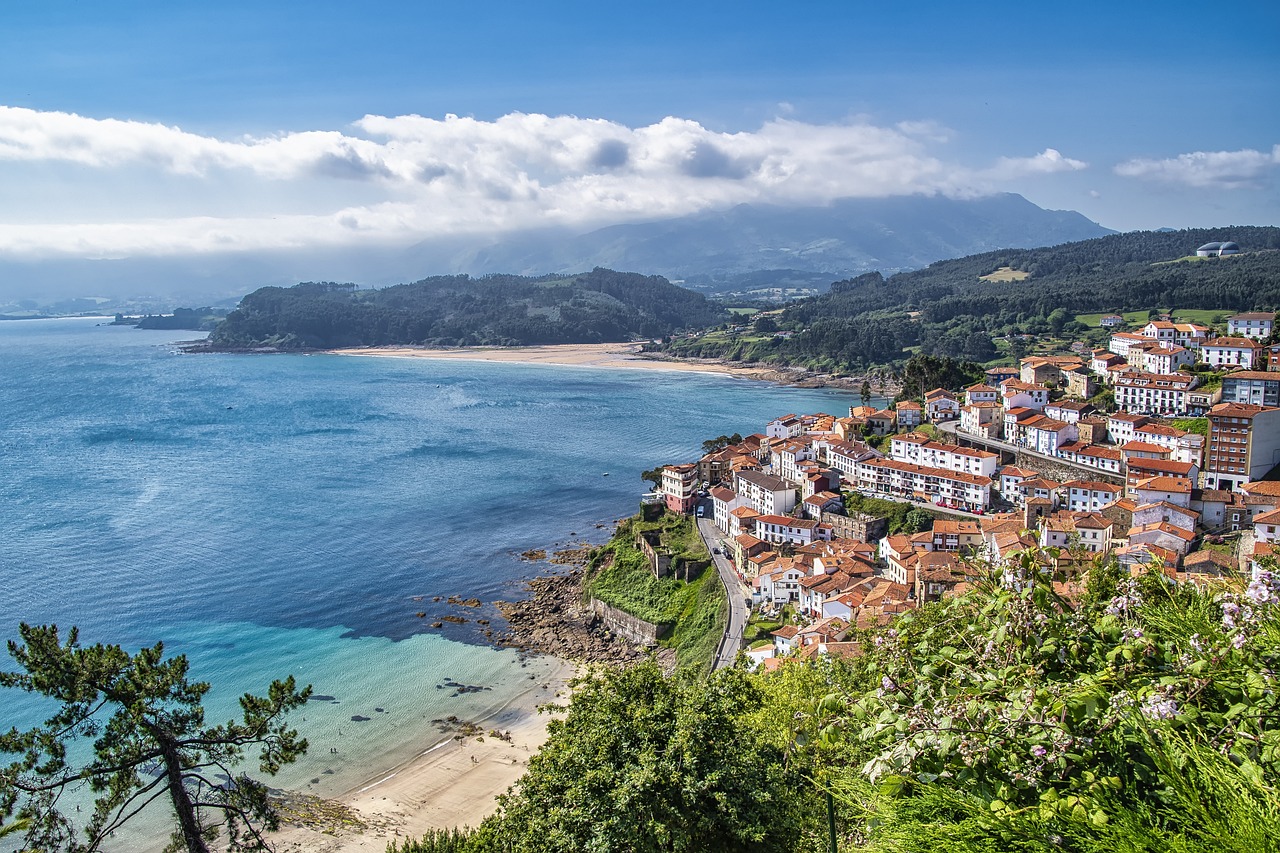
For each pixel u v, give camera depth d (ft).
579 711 116.37
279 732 114.93
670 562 418.51
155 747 105.40
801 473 524.11
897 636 51.96
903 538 392.06
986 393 599.98
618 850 94.43
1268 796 33.19
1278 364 558.15
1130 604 49.26
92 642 348.38
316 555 465.88
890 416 622.95
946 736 41.24
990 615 50.14
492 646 365.61
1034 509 417.90
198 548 469.16
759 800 95.09
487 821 126.41
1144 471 419.95
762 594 370.53
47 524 504.02
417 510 556.92
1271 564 49.29
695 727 102.06
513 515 550.77
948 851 38.11
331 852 226.17
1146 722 38.09
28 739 100.32
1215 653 41.70
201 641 356.79
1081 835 34.91
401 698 319.06
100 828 104.94
